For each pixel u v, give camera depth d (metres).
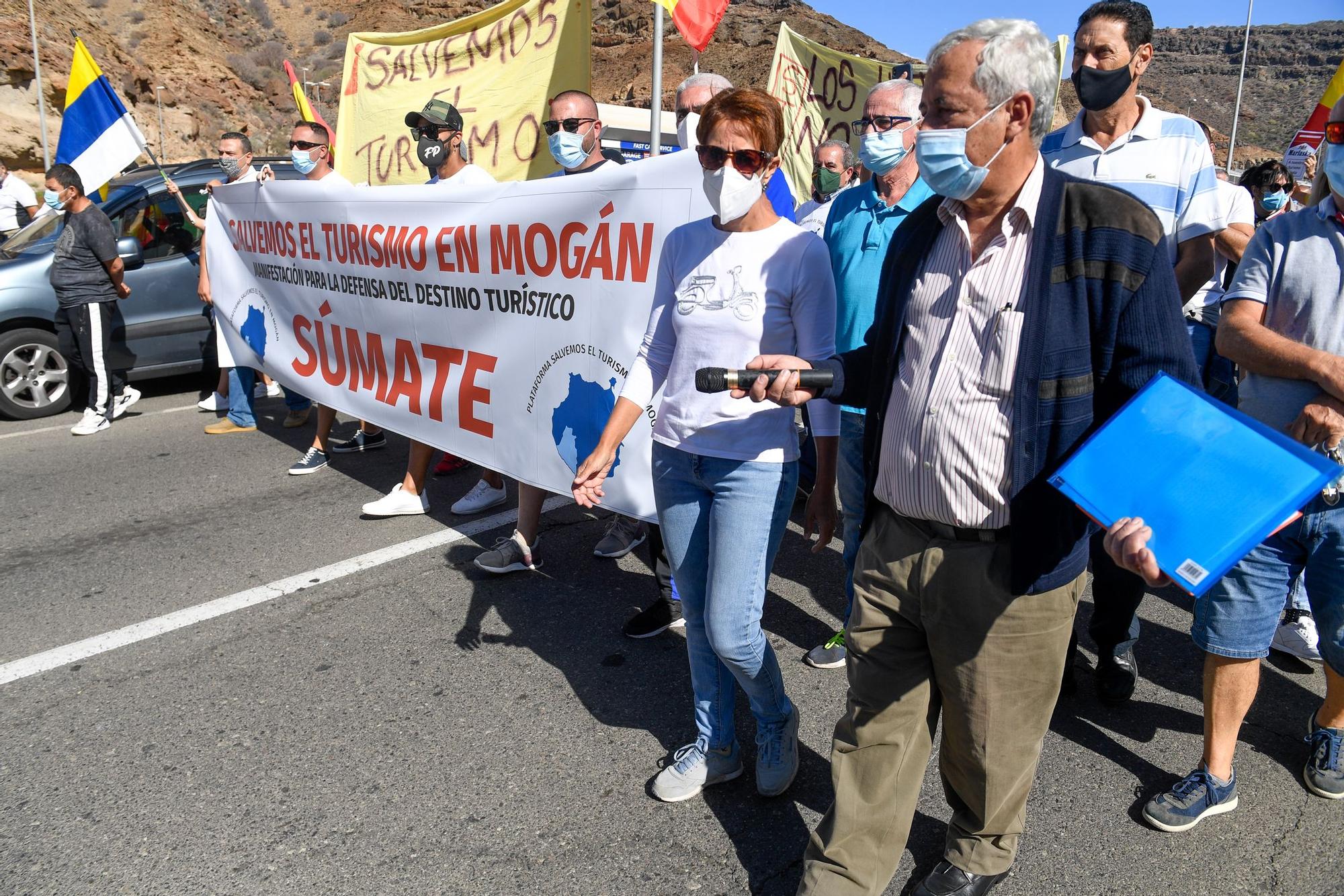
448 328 4.07
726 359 2.26
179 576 4.11
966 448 1.77
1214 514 1.47
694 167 2.89
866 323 3.14
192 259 7.25
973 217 1.79
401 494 4.80
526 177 5.66
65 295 6.33
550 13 5.39
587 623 3.64
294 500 5.13
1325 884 2.29
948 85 1.66
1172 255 3.11
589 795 2.60
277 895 2.23
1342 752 2.64
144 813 2.53
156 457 5.93
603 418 3.36
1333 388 2.20
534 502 4.00
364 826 2.47
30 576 4.12
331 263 4.73
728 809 2.55
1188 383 1.67
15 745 2.86
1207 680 2.51
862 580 2.04
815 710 3.06
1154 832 2.47
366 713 3.01
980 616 1.84
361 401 4.86
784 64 7.41
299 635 3.55
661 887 2.26
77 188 6.21
